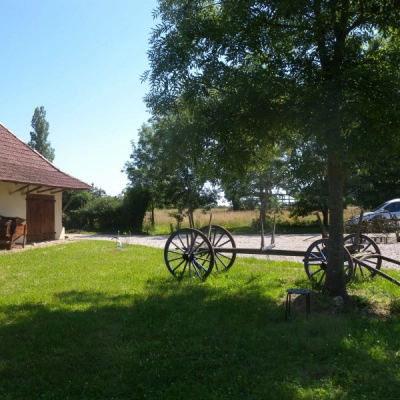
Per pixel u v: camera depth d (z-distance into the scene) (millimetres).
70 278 10164
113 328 6180
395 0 6270
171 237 9875
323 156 6496
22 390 4406
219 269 11195
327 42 6957
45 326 6273
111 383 4484
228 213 34969
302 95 6375
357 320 6141
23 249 16906
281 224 31953
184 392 4250
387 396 4047
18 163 19109
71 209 34875
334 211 7332
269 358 5008
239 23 6684
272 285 8805
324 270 8734
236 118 6934
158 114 7520
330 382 4336
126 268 11672
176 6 7730
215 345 5445
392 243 17719
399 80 6000
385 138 6066
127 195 33625
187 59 6891
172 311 6965
